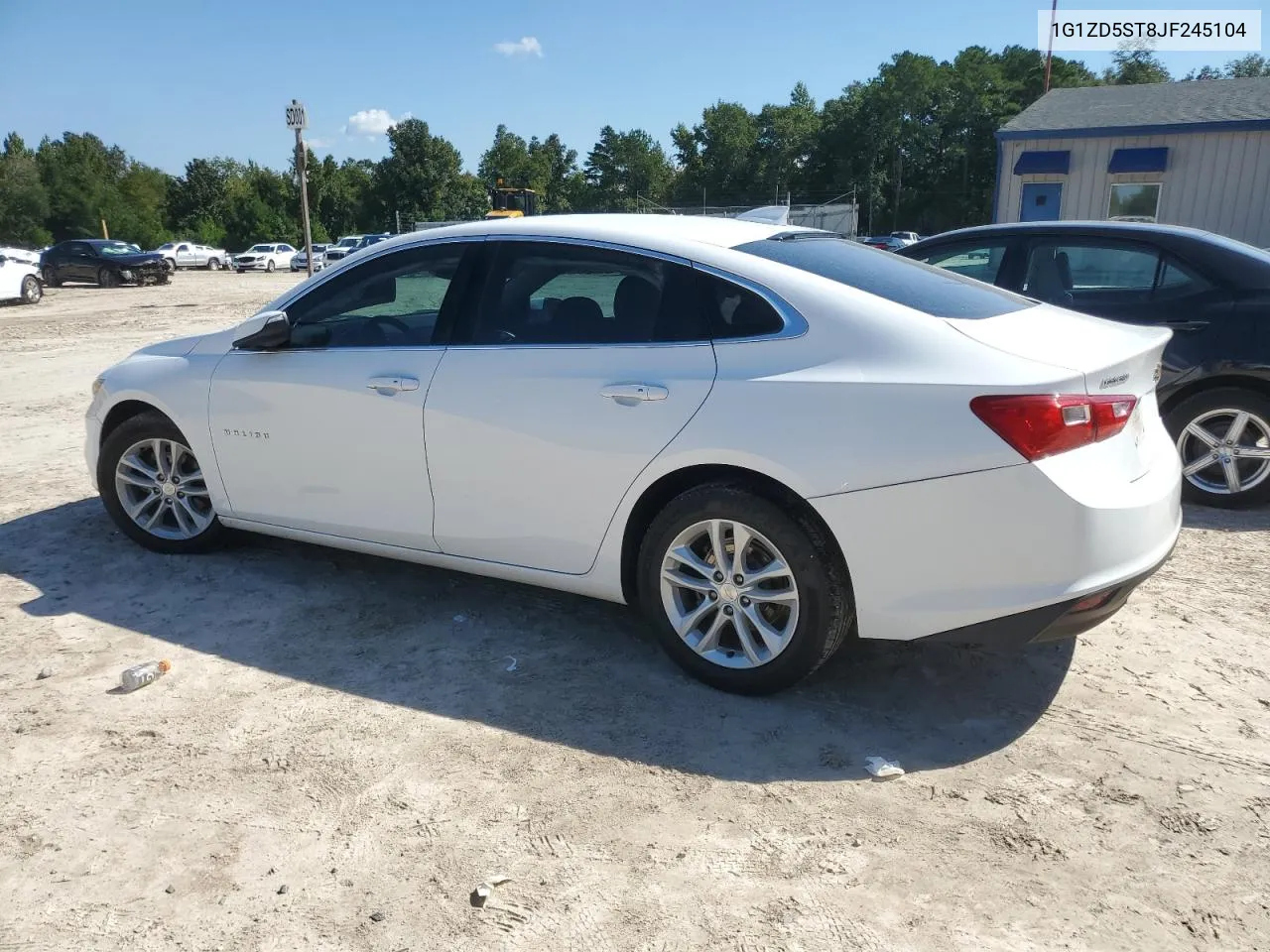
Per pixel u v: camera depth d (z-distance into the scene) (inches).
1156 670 140.3
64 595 169.5
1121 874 96.9
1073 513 110.0
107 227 3326.8
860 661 143.9
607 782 113.3
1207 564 184.7
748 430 121.7
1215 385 214.8
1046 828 104.1
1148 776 113.7
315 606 164.6
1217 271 214.2
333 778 114.0
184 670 141.3
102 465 188.5
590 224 145.1
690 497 128.3
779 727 125.2
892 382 115.8
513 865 99.0
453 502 148.1
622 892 95.0
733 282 129.6
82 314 818.2
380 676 139.4
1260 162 702.5
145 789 111.9
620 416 131.2
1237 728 124.2
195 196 4067.4
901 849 101.0
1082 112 796.6
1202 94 782.5
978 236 247.8
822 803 109.0
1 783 113.2
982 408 111.2
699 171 4680.1
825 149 4338.1
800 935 89.0
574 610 162.7
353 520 160.6
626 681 137.5
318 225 4001.0
